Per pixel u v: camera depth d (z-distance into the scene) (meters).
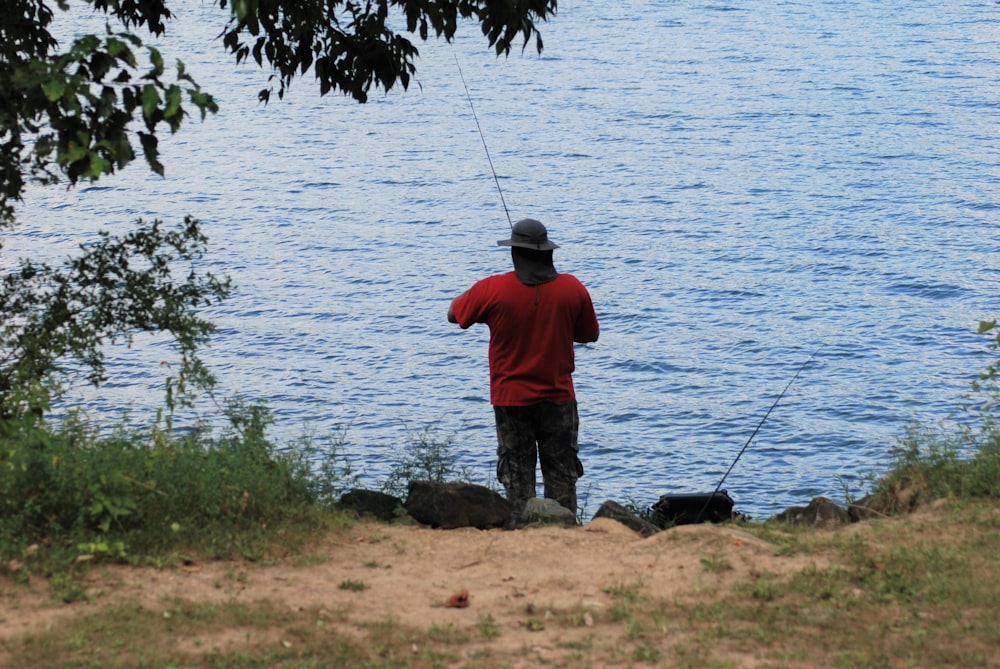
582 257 94.19
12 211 17.89
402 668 8.95
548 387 15.97
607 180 125.44
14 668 8.66
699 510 16.50
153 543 11.51
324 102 189.00
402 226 107.62
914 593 10.24
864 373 65.06
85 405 55.41
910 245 95.38
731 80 192.75
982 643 9.23
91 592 10.26
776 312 78.31
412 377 65.69
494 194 120.94
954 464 13.95
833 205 111.12
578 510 17.20
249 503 12.65
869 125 154.00
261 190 125.19
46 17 17.98
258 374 65.75
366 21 17.84
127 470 12.47
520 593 10.71
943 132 148.50
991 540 11.44
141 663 8.77
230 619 9.74
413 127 165.25
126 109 11.22
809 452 52.72
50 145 11.30
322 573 11.29
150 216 111.25
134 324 16.64
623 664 9.02
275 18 17.70
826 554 11.45
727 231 102.00
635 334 74.19
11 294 16.52
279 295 83.62
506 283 15.73
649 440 54.84
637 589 10.73
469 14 16.69
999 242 95.69
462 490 14.30
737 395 61.94
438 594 10.77
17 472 11.64
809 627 9.67
